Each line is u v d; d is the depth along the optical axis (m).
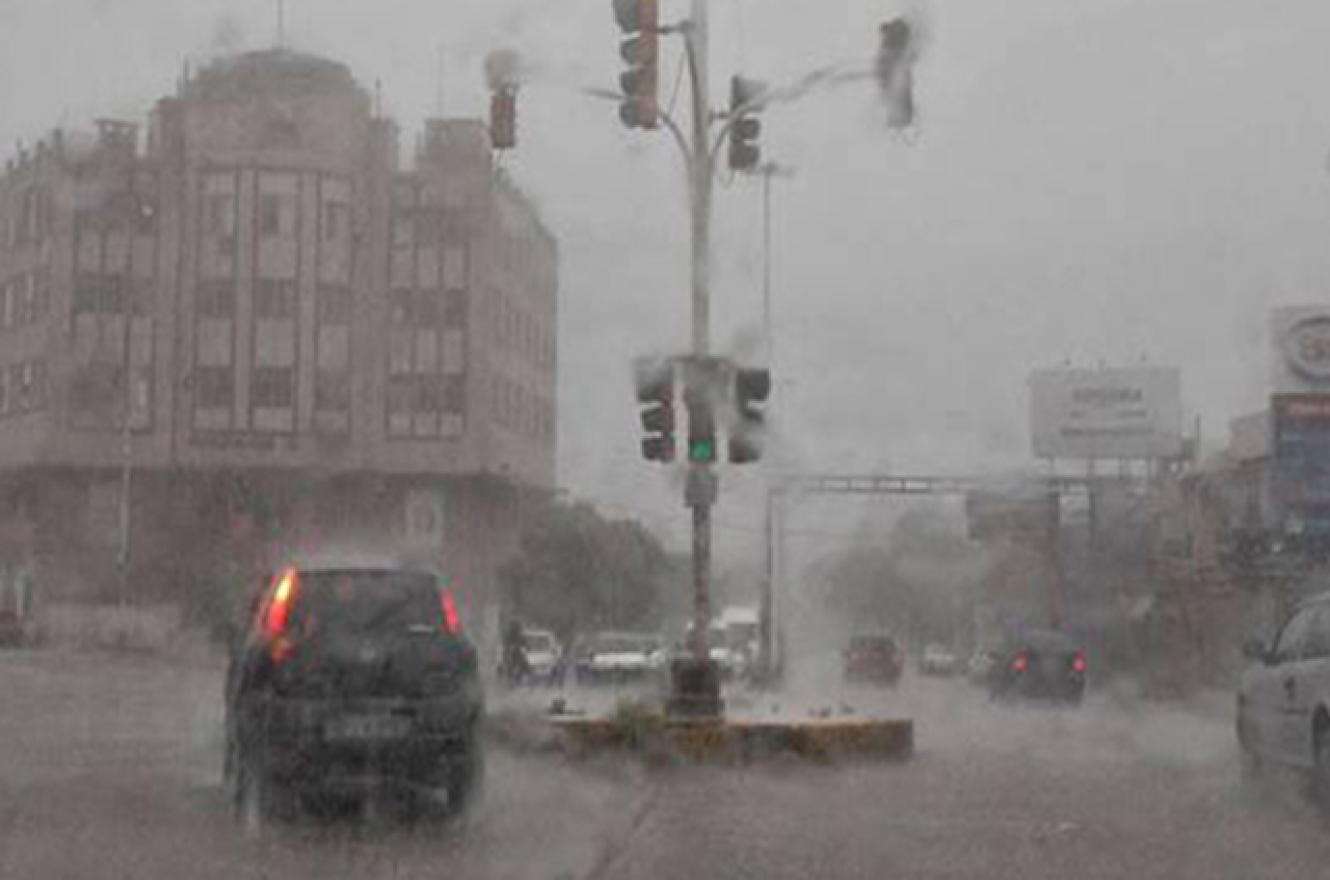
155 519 60.16
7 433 62.53
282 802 11.93
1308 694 13.66
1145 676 54.81
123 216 60.53
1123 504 63.44
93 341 60.28
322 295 60.69
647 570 63.81
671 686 19.19
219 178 60.59
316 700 11.70
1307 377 47.81
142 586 58.81
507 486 62.53
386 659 11.85
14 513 62.06
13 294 63.03
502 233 62.28
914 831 12.14
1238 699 16.05
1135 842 11.66
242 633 13.52
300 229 60.59
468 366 61.41
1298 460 46.84
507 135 18.25
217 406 60.53
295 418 60.59
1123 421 70.12
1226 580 48.56
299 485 60.72
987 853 11.10
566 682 42.81
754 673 43.88
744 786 15.23
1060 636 37.69
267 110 60.81
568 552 62.91
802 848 11.25
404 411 61.41
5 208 63.22
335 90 60.94
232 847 10.88
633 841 11.51
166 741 18.69
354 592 12.15
